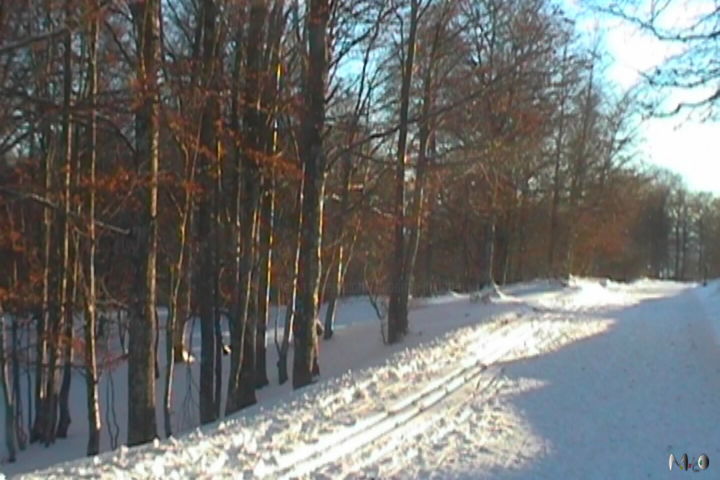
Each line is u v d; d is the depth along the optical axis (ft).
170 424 61.87
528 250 178.91
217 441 28.71
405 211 83.56
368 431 32.27
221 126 55.11
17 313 68.95
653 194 262.26
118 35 51.37
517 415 37.17
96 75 50.93
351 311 135.23
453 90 74.54
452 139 90.07
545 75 74.84
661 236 286.05
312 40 56.49
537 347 61.16
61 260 62.03
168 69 46.37
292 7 60.95
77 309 66.85
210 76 50.96
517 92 76.95
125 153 61.72
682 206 325.83
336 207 93.71
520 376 47.62
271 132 61.67
